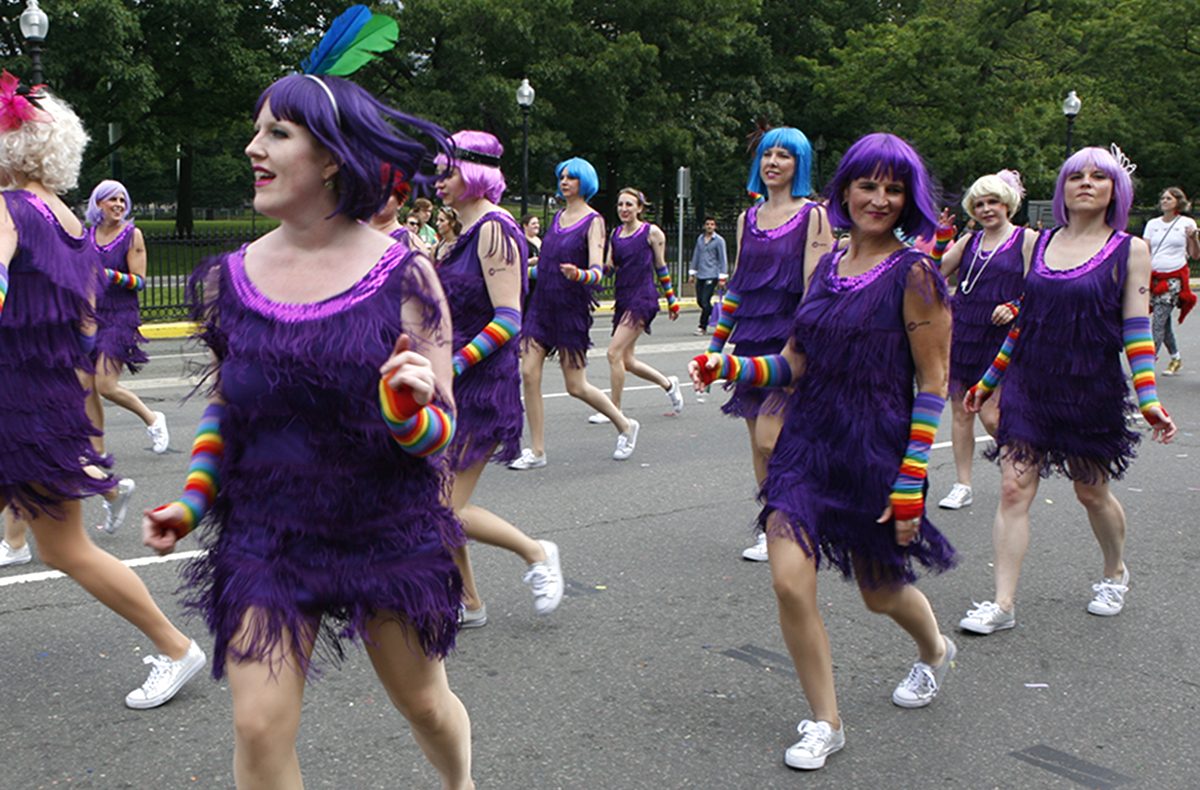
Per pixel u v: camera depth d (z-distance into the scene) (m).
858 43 33.50
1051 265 5.00
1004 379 5.14
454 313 4.83
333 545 2.55
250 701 2.48
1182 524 6.91
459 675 4.45
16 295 3.73
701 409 10.93
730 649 4.77
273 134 2.50
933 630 4.06
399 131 2.61
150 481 7.61
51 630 4.82
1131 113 35.62
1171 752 3.90
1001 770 3.74
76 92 25.52
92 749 3.77
